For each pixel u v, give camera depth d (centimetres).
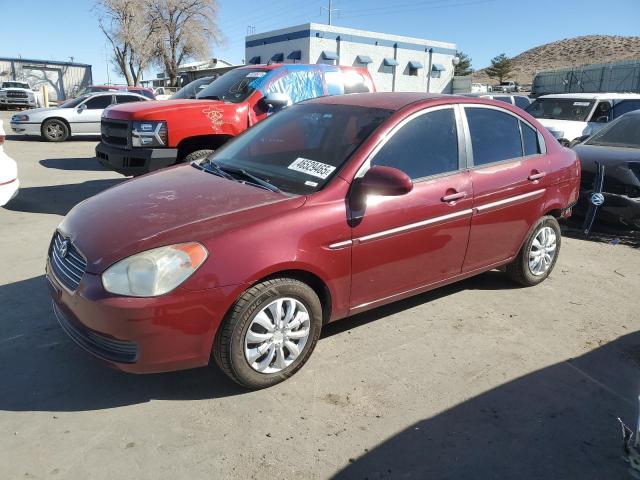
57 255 327
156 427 287
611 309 452
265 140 418
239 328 298
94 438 277
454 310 438
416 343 382
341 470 260
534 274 487
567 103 1279
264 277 305
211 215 309
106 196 364
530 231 466
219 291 287
